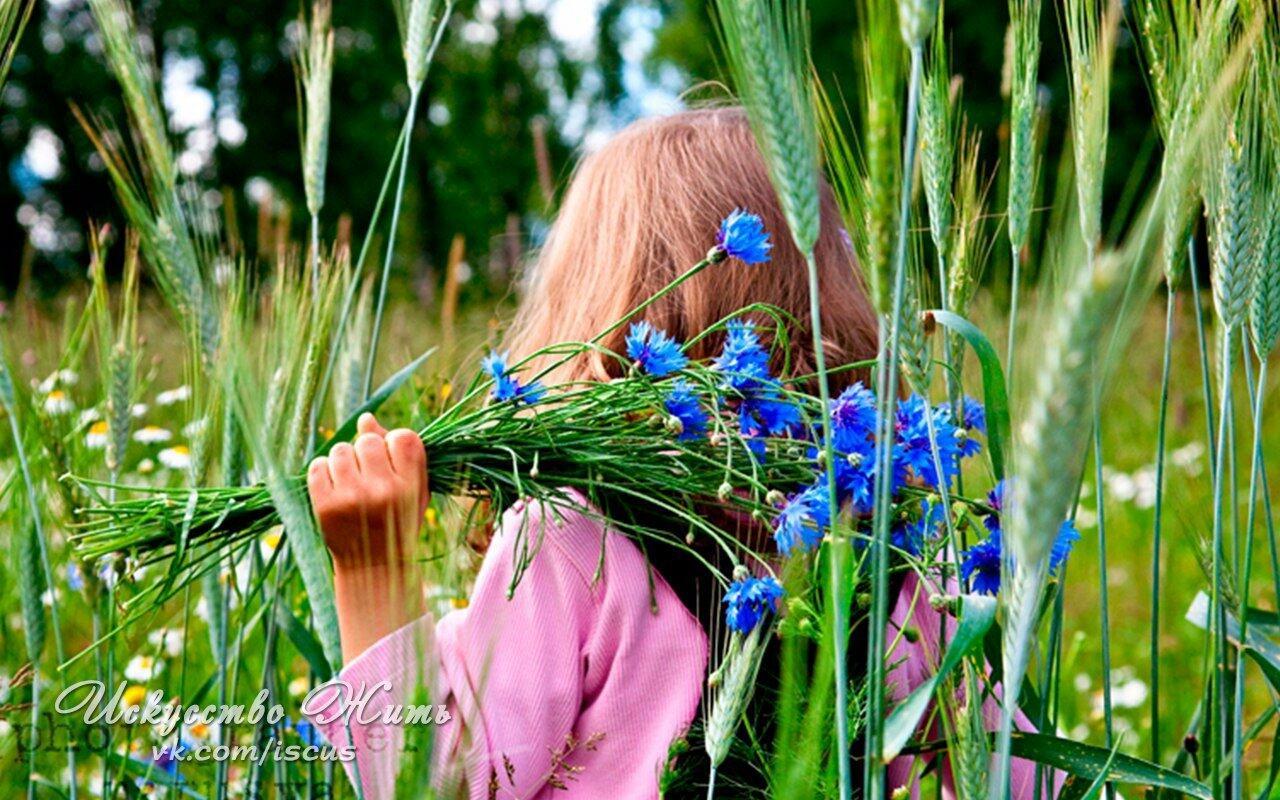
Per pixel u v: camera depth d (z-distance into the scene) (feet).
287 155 71.31
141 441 10.13
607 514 5.99
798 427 6.15
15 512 7.50
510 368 5.84
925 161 5.91
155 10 69.97
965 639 4.42
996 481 5.46
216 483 6.57
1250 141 5.65
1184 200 5.76
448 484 5.96
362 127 68.80
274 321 6.29
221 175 70.38
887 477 4.20
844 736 4.23
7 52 6.47
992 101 54.85
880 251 4.14
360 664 5.32
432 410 8.33
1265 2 5.65
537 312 6.95
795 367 6.41
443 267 60.64
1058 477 3.67
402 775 4.29
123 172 5.98
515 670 5.66
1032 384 4.07
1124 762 5.26
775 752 5.28
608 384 5.71
